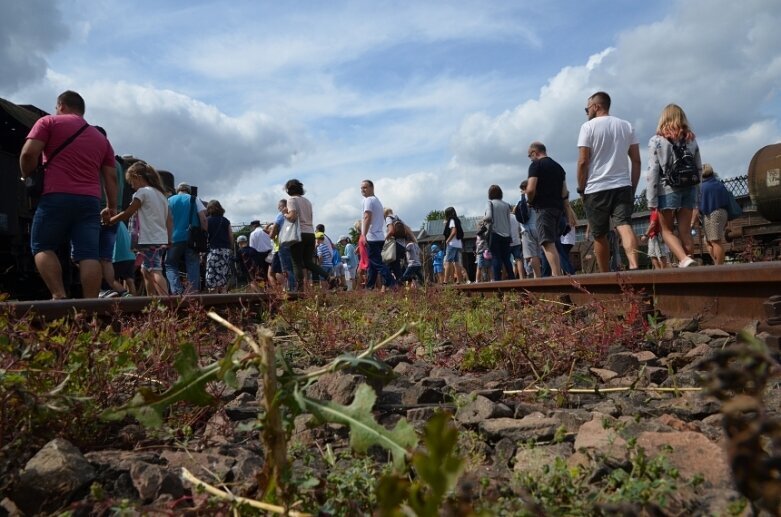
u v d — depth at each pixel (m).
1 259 12.63
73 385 2.79
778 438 0.99
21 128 12.54
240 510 1.72
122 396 3.04
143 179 8.95
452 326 5.77
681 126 7.75
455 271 17.02
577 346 4.12
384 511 0.97
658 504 1.75
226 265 11.78
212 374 1.83
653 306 5.87
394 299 9.41
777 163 14.11
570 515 1.78
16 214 12.86
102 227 8.66
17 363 2.65
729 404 1.06
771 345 3.70
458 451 2.43
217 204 11.74
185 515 1.83
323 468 2.28
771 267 4.51
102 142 6.99
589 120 8.45
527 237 12.09
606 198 8.32
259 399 3.41
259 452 2.56
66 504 2.08
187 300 5.34
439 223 43.66
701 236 16.14
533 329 4.46
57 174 6.64
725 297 5.13
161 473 2.13
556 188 9.75
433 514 0.89
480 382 3.68
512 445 2.44
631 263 8.27
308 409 1.70
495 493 1.88
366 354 1.86
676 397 3.16
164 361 3.40
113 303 5.52
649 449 2.14
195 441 2.71
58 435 2.52
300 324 5.57
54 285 6.77
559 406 3.20
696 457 2.05
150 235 8.88
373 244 13.84
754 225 15.05
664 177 7.80
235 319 5.96
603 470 2.03
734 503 1.66
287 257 12.70
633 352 4.31
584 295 7.30
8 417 2.37
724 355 1.10
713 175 11.11
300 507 1.74
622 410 2.94
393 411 3.08
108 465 2.26
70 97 6.91
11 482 2.10
